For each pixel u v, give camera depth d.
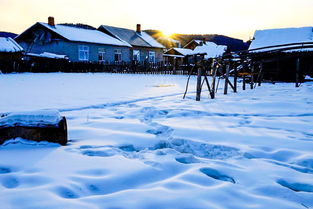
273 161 2.77
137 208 1.75
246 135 3.76
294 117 5.11
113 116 5.19
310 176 2.36
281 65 16.83
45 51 27.64
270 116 5.26
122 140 3.52
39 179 2.19
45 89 9.98
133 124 4.43
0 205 1.73
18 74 19.39
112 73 26.62
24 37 28.83
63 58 24.44
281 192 2.04
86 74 22.80
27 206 1.73
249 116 5.26
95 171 2.41
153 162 2.69
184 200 1.87
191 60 27.67
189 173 2.37
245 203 1.85
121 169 2.45
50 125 3.17
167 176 2.39
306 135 3.79
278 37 21.77
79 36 28.22
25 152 2.90
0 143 3.12
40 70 22.78
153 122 4.66
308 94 8.84
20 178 2.20
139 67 27.11
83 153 2.95
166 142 3.55
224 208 1.78
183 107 6.26
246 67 15.52
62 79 15.99
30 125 3.15
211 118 5.02
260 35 22.84
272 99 7.56
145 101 7.39
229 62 9.26
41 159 2.68
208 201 1.87
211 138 3.65
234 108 6.14
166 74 26.48
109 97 7.98
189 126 4.29
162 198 1.89
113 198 1.88
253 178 2.31
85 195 1.97
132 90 10.34
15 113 3.18
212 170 2.51
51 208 1.71
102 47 30.23
